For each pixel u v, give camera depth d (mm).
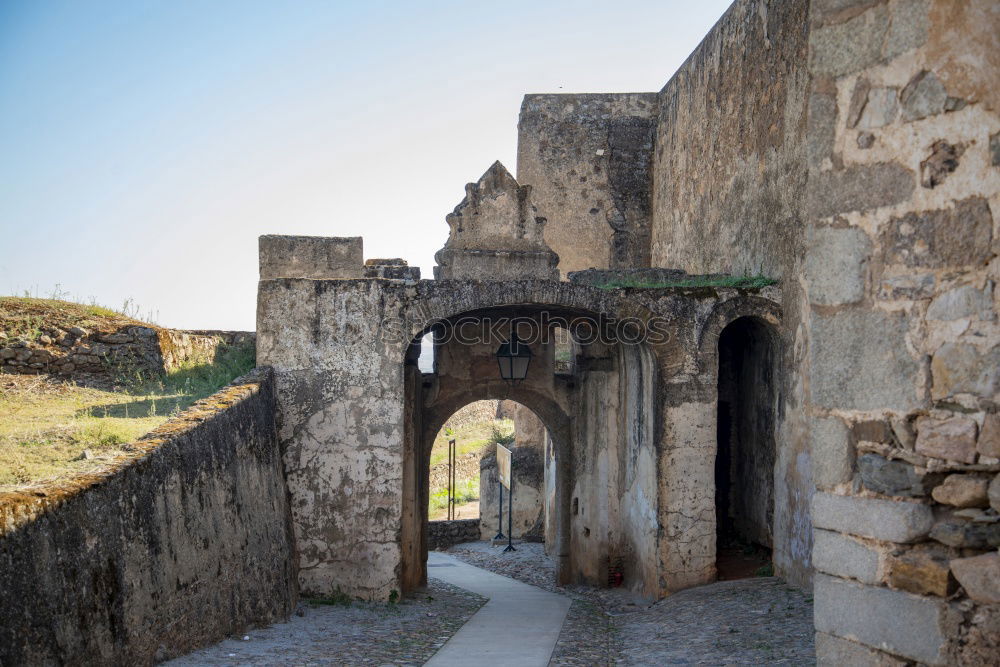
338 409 12211
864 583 4602
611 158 21875
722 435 14680
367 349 12258
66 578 5719
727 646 8625
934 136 4336
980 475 4195
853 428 4688
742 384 14461
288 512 11844
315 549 12117
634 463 13844
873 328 4594
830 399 4797
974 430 4176
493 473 22547
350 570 12156
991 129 4125
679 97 19109
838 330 4762
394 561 12195
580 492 15547
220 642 8242
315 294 12250
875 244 4590
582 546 15438
